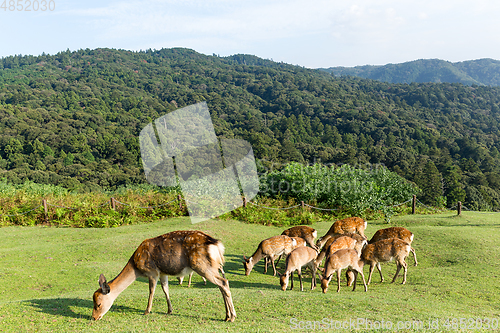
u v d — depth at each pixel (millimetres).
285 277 6898
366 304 5395
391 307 5258
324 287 6727
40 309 4996
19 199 14023
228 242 10773
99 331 4211
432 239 10383
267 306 5293
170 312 5016
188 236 4809
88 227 12695
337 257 6902
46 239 11086
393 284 7445
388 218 13477
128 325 4461
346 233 9234
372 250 7512
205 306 5309
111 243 10078
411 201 16109
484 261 8367
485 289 6609
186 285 7266
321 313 4953
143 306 5340
